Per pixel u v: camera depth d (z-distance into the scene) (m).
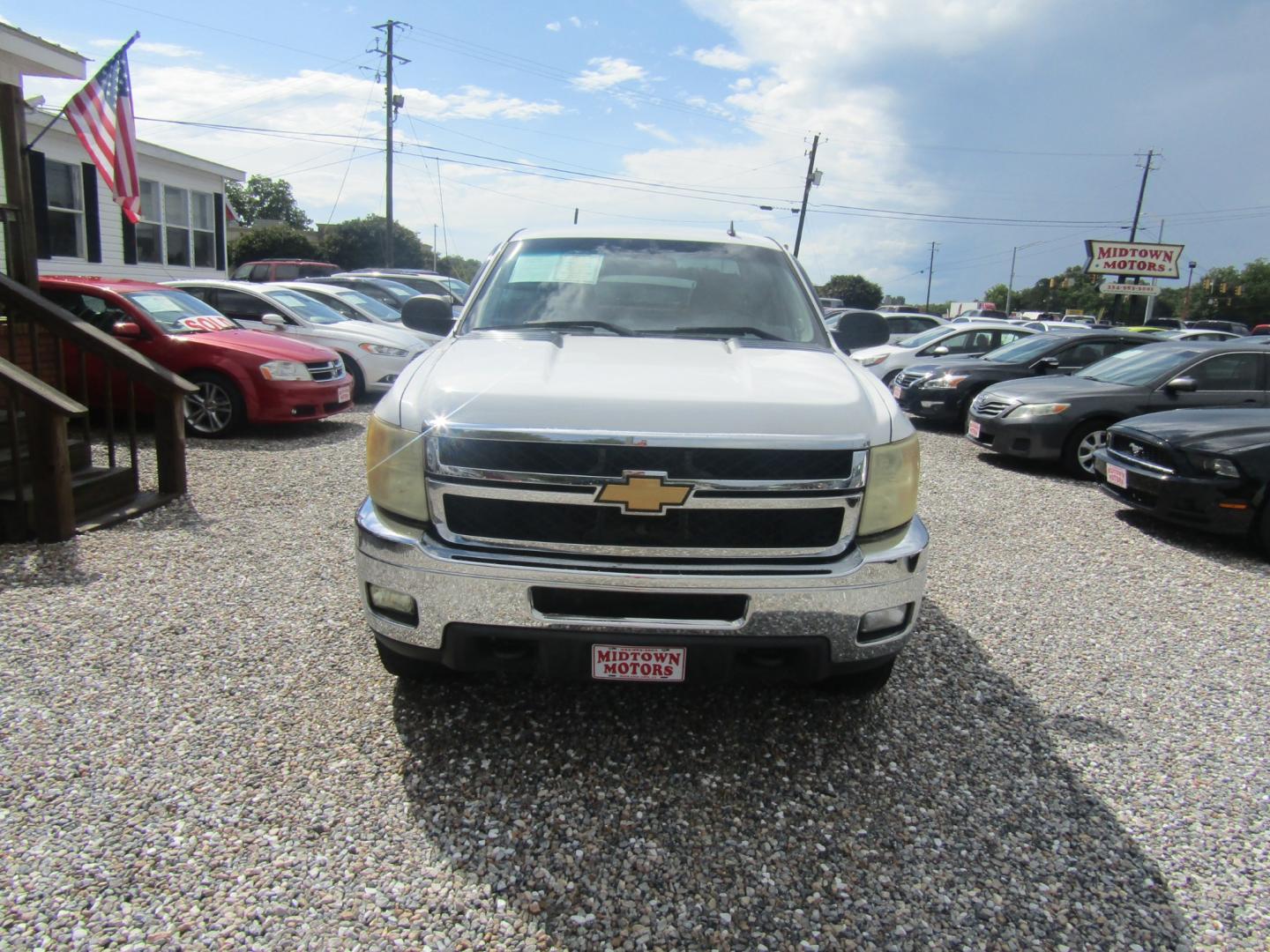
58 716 3.18
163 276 17.50
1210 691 3.79
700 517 2.71
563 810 2.72
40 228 13.92
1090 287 88.69
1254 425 6.26
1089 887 2.47
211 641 3.87
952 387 11.45
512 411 2.70
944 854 2.59
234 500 6.37
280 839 2.53
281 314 11.45
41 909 2.21
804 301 3.99
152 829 2.55
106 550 5.11
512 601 2.68
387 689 3.46
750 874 2.46
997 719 3.45
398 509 2.82
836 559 2.78
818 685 3.30
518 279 4.00
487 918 2.25
